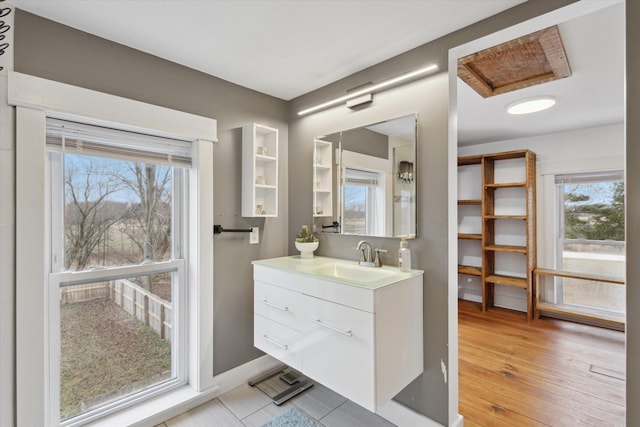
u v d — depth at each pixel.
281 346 2.03
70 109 1.61
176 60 2.00
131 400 1.96
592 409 2.08
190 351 2.20
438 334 1.78
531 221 3.83
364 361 1.56
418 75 1.86
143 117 1.85
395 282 1.64
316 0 1.45
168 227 2.15
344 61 2.03
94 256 1.84
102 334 1.88
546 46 1.84
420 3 1.48
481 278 4.42
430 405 1.81
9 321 1.46
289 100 2.68
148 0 1.44
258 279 2.22
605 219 3.65
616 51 1.95
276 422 1.94
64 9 1.50
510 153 3.89
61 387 1.74
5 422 1.44
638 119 1.04
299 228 2.60
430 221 1.81
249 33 1.72
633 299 1.04
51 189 1.69
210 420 1.96
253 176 2.28
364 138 2.13
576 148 3.74
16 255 1.47
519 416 2.01
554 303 3.94
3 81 1.43
